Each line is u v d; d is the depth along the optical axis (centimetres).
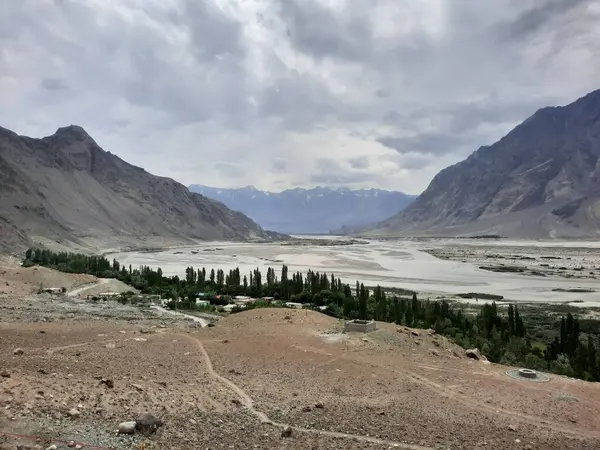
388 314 8081
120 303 8262
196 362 3138
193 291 10575
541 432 2291
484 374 3350
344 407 2409
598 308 12012
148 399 2148
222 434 1867
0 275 9175
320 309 9125
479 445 2039
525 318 10344
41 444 1509
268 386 2684
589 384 3269
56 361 2762
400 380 3053
